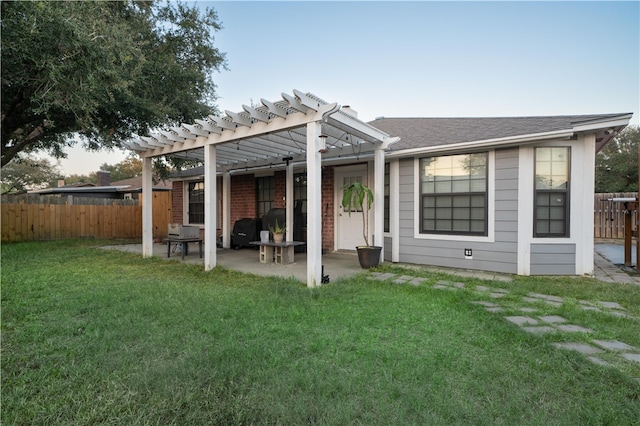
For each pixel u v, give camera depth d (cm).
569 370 226
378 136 624
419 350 258
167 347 265
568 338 283
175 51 974
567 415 178
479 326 310
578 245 561
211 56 1023
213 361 238
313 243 477
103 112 816
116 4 774
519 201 573
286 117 498
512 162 579
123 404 190
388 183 736
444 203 654
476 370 225
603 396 197
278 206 978
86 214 1251
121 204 1362
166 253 845
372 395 195
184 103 940
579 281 513
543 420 173
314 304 382
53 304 381
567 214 565
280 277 532
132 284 489
